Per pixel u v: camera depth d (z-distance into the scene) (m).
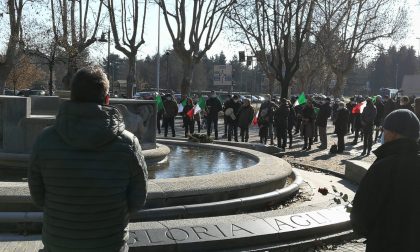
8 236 5.83
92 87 2.92
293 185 8.77
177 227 5.92
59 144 2.86
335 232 6.60
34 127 9.41
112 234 2.89
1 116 9.88
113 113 2.94
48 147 2.87
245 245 5.85
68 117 2.84
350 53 47.75
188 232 5.81
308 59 55.34
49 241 2.90
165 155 10.87
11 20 29.83
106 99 3.06
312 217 6.72
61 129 2.82
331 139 24.34
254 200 7.41
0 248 5.26
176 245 5.52
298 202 8.40
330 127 35.06
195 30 32.84
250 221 6.31
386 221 3.03
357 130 21.92
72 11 31.75
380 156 3.20
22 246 5.34
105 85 3.00
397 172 3.02
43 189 3.00
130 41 32.38
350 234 6.64
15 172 9.18
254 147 14.95
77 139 2.78
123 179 2.90
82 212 2.83
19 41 30.45
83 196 2.82
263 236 5.96
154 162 10.41
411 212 2.98
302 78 58.94
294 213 6.84
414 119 3.19
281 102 18.38
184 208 6.69
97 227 2.84
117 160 2.88
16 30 29.97
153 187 6.88
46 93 49.91
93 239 2.84
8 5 29.70
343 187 10.32
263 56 38.97
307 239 6.30
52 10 31.55
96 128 2.80
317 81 89.81
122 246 2.97
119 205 2.91
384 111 23.33
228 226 6.07
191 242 5.58
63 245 2.85
